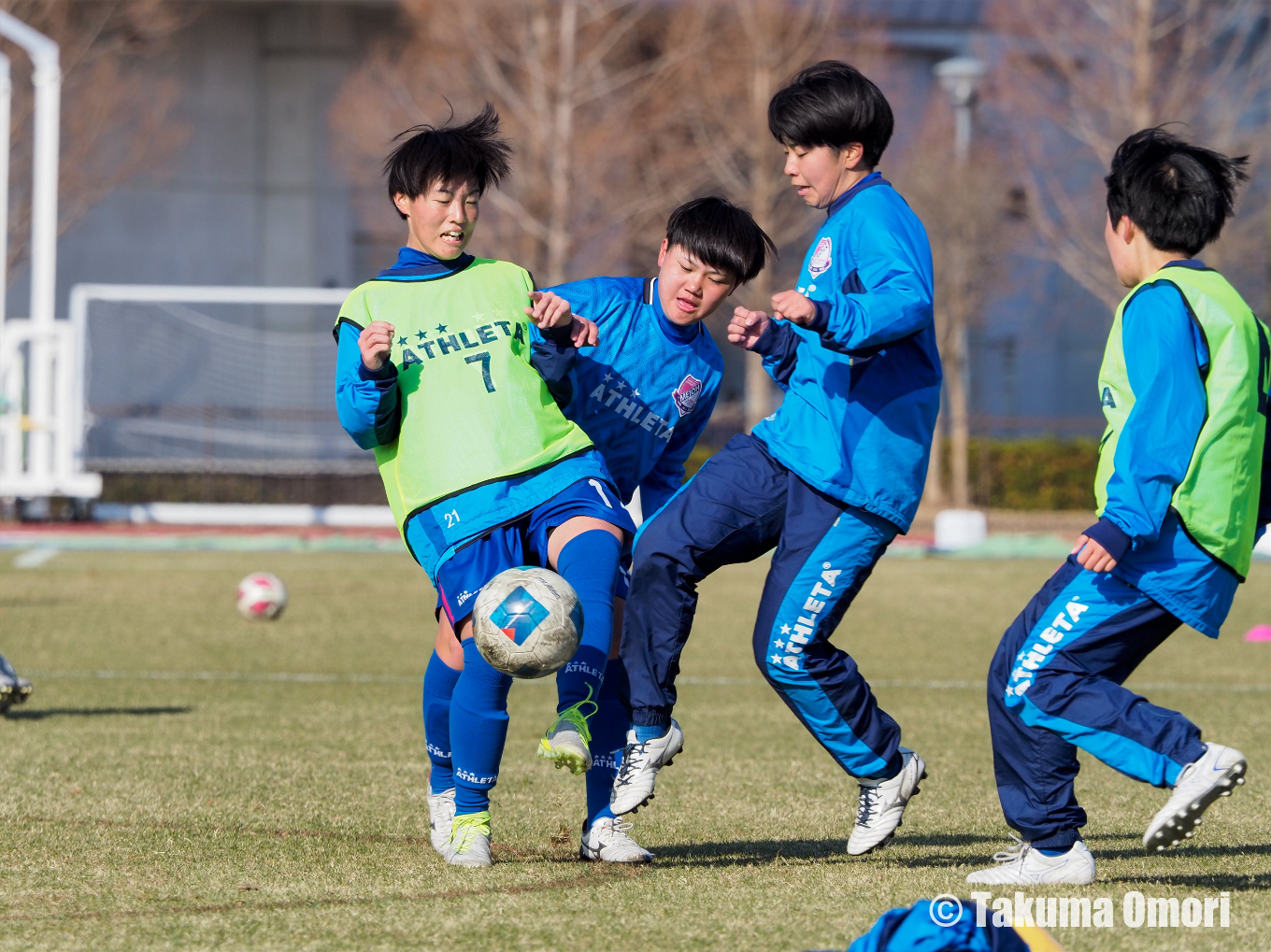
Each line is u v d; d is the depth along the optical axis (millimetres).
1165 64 87625
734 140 85062
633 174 88000
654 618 14297
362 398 14070
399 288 14805
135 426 96062
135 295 70938
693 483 14570
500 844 15617
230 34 103938
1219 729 24297
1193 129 84812
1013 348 107000
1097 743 12734
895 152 91188
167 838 15398
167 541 66125
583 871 14031
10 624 37719
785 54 85750
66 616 39656
